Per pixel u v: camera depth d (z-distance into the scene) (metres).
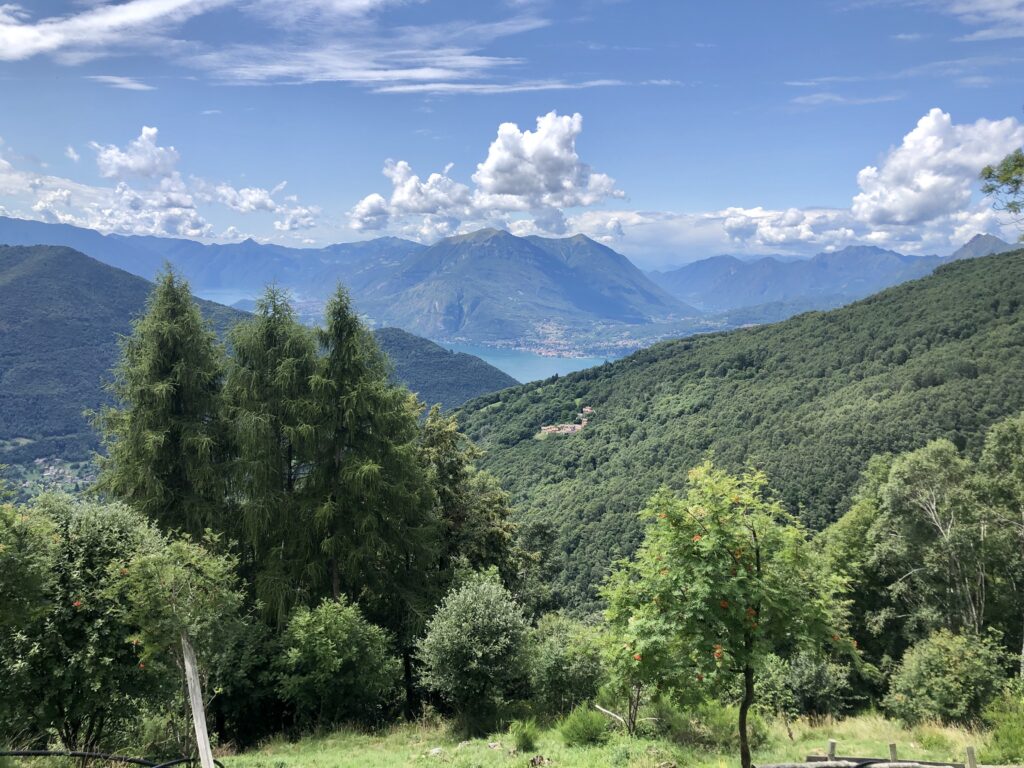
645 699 13.35
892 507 25.78
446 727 15.09
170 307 16.69
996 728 11.02
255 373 17.41
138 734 11.63
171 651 9.10
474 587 15.70
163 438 15.86
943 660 15.39
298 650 14.19
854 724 14.38
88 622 9.80
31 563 8.64
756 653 7.01
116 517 10.77
